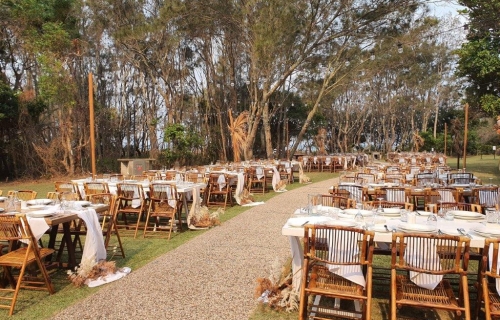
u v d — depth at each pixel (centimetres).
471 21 1504
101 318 343
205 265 483
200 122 2489
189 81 2547
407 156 2436
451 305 288
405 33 1661
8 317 350
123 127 2662
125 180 859
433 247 296
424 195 661
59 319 342
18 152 1812
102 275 438
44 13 1681
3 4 1580
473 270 466
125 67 2591
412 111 3781
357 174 903
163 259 513
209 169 1204
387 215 413
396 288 311
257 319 340
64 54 1764
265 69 1642
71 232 496
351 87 3234
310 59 1875
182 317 344
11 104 1727
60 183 764
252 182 1215
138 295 393
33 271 443
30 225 399
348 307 365
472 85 1638
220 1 1595
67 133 1823
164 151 2011
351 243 309
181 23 1703
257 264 483
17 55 1906
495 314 283
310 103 2916
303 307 320
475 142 3725
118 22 2025
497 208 503
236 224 724
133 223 765
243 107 2567
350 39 1786
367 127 4181
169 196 665
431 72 3609
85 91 2102
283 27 1444
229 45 2172
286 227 349
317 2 1534
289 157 2130
